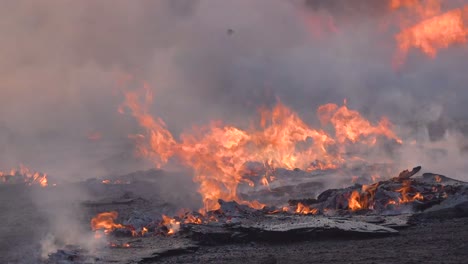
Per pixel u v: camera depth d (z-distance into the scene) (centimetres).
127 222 5981
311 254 4112
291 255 4138
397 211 5684
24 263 4578
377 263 3594
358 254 3950
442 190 6112
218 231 4916
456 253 3672
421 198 5894
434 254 3706
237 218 5500
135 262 4222
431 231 4603
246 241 4788
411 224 5003
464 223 4778
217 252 4528
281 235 4703
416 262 3516
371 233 4603
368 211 5825
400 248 4034
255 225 4969
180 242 4884
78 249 4778
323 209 6203
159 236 5366
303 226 4778
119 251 4631
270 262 3900
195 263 4150
